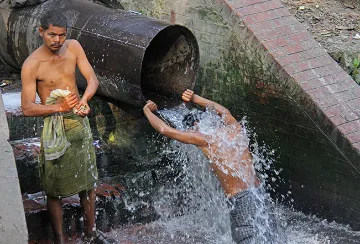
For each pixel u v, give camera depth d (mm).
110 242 7035
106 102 7883
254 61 7598
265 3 7801
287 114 7516
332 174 7375
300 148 7523
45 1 7641
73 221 7047
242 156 6930
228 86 7871
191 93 7082
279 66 7434
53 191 6645
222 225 7406
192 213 7625
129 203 7371
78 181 6691
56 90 6457
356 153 7145
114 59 6945
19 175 7188
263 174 7875
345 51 8320
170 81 7309
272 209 7109
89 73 6648
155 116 6805
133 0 8305
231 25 7668
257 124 7770
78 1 7535
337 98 7375
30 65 6430
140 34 6871
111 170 7656
